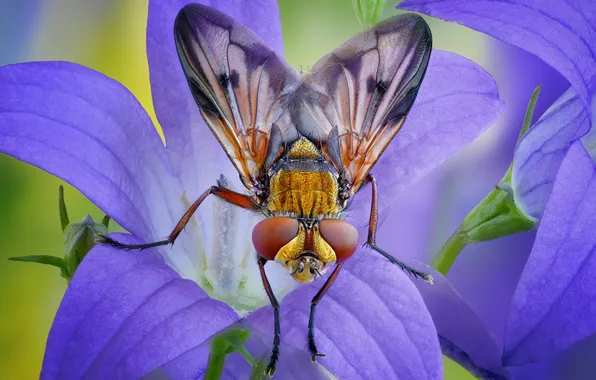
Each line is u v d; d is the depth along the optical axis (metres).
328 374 0.06
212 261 0.06
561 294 0.06
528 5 0.06
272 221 0.05
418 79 0.06
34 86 0.06
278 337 0.06
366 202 0.06
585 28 0.06
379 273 0.06
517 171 0.06
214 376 0.06
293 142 0.06
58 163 0.05
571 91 0.06
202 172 0.06
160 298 0.05
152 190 0.06
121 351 0.05
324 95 0.06
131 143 0.06
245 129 0.06
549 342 0.05
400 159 0.06
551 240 0.06
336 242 0.05
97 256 0.05
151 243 0.06
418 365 0.05
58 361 0.05
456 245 0.06
